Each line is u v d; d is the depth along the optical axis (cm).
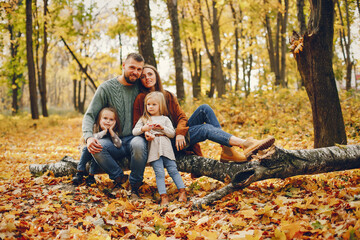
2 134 1111
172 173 339
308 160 315
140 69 365
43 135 1152
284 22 1466
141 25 980
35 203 323
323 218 241
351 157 323
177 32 1225
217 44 1586
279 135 699
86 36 1922
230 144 335
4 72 1853
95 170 374
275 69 1567
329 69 422
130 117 373
